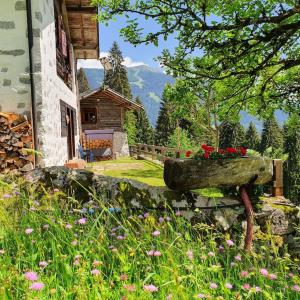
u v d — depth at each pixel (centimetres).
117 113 2944
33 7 788
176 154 1548
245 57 653
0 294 212
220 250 384
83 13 1394
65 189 431
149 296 228
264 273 290
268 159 462
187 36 636
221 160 446
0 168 743
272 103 959
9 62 792
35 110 793
